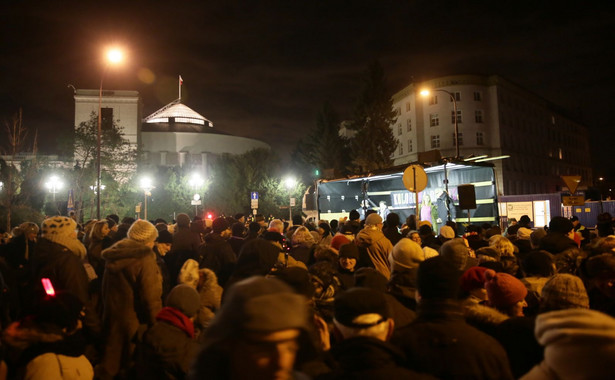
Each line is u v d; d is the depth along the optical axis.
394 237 8.72
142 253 4.41
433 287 2.62
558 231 6.56
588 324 1.44
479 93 64.38
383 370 2.11
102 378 4.21
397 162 71.69
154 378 3.46
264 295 1.43
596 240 6.00
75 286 4.50
